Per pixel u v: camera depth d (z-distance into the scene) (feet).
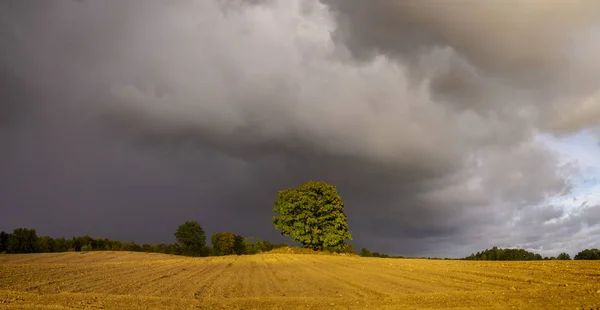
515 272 90.07
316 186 245.65
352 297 65.77
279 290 76.02
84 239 334.65
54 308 55.42
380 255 318.24
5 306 56.39
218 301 63.31
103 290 73.72
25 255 215.31
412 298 62.18
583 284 66.69
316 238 241.14
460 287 73.36
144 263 150.92
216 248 344.69
